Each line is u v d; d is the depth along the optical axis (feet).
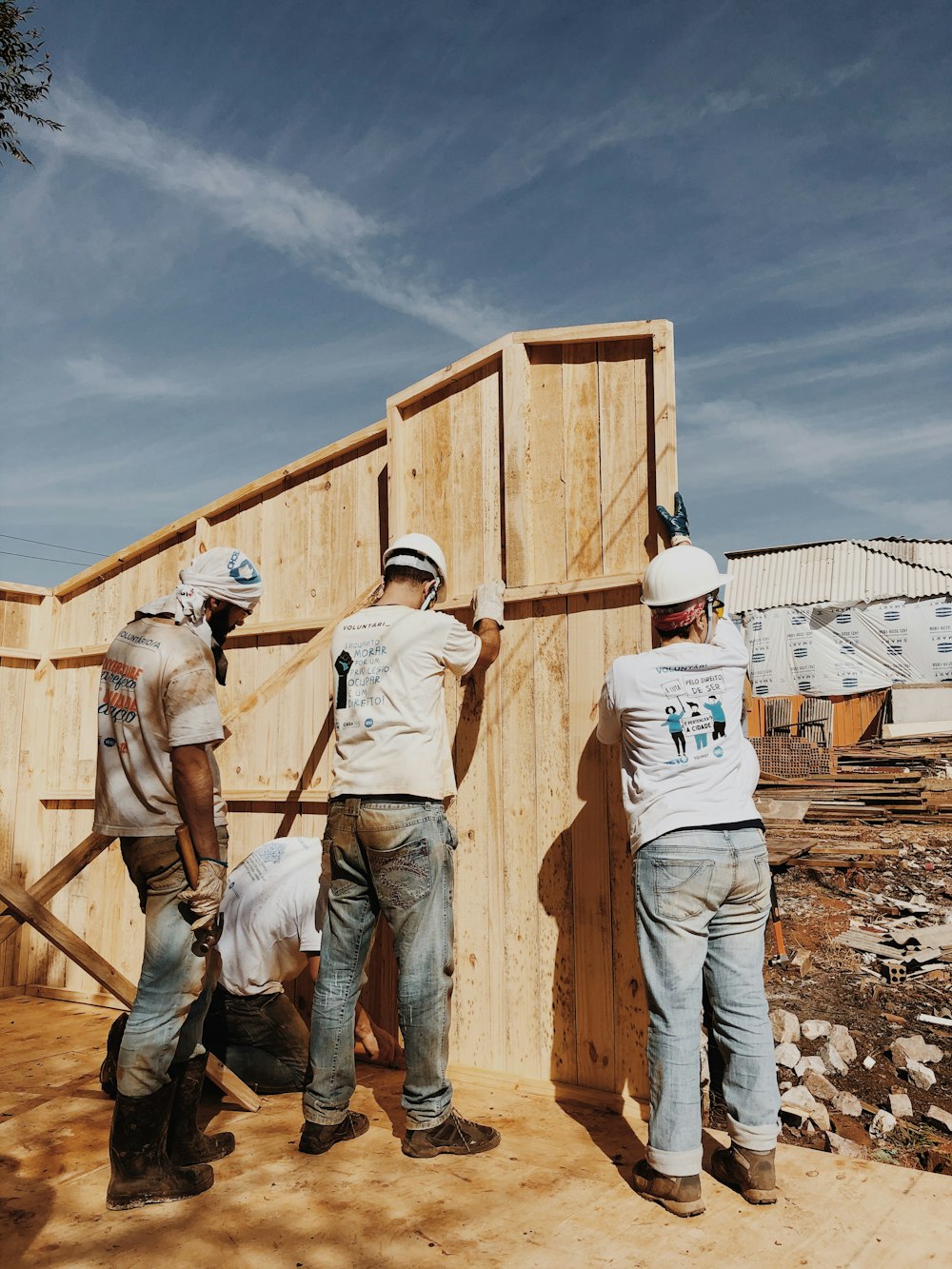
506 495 12.81
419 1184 8.96
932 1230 7.95
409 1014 9.67
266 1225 8.14
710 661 9.36
